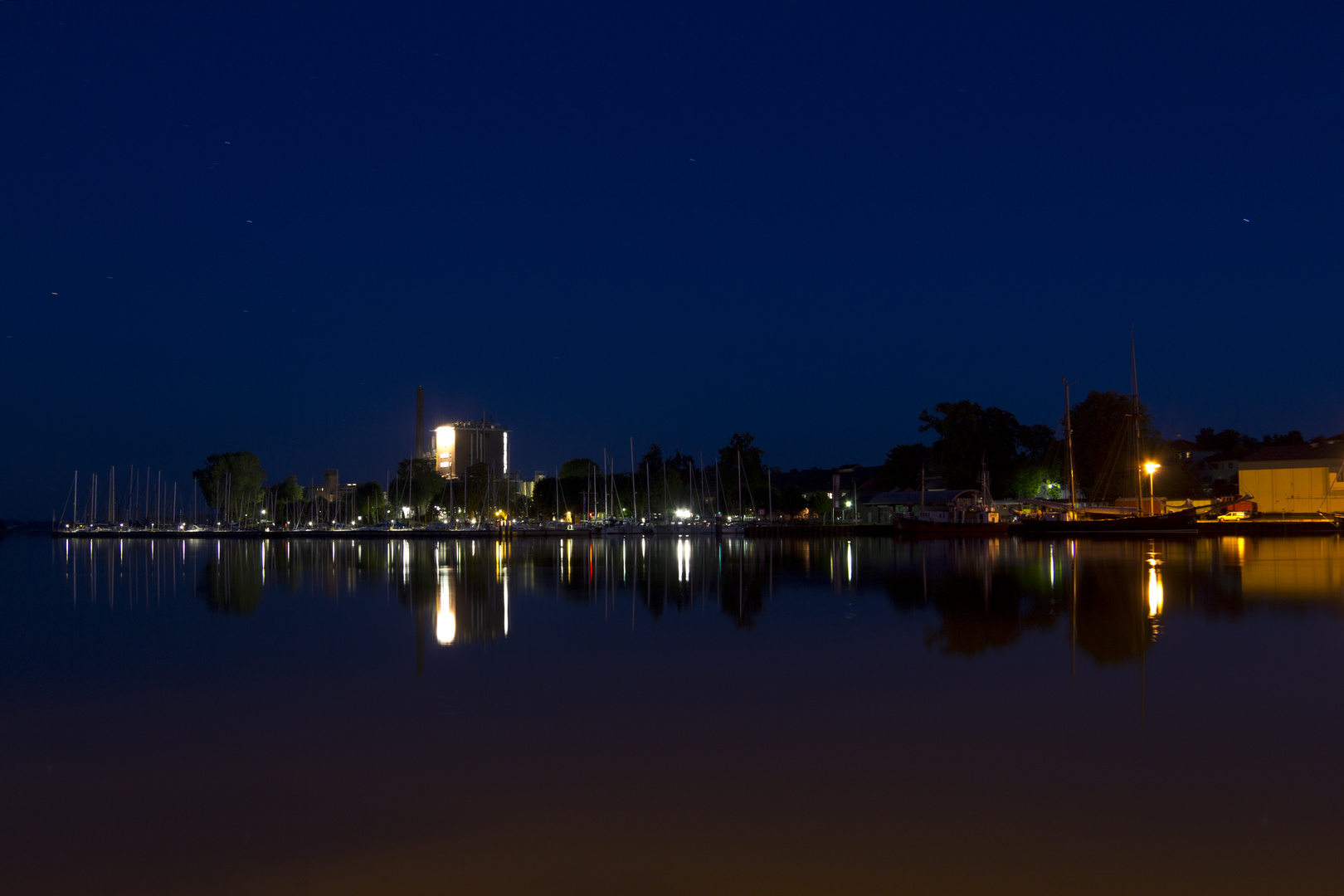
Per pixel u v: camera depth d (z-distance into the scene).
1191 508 97.81
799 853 9.25
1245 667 18.02
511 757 12.70
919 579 41.09
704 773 11.80
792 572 47.75
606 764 12.26
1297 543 76.00
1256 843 9.31
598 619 27.77
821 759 12.30
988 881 8.55
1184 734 13.18
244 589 41.94
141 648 22.84
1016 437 119.38
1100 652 19.98
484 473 179.00
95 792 11.48
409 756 12.83
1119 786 10.99
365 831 10.04
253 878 8.94
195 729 14.50
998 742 12.95
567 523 162.38
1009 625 24.78
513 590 39.00
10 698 16.95
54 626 27.66
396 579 47.06
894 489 142.75
